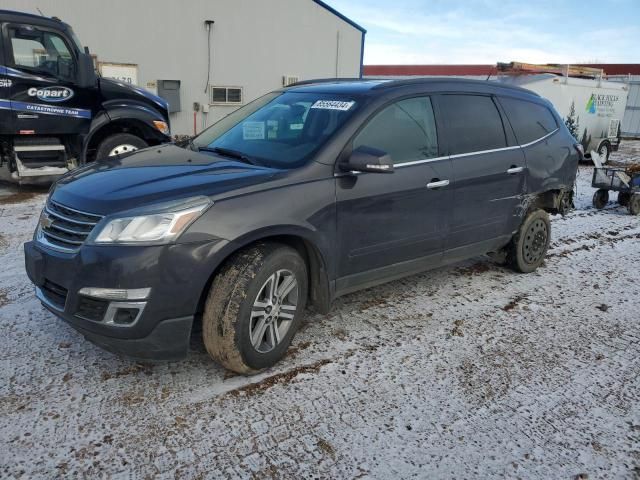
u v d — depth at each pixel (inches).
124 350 107.9
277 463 95.0
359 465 95.6
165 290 104.4
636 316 166.1
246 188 115.3
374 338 142.9
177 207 106.2
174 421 104.9
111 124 334.0
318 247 126.0
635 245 250.5
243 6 636.1
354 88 151.4
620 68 1406.3
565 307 171.0
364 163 124.2
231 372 122.6
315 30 708.7
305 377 122.3
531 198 189.3
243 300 112.0
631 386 125.5
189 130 631.2
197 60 617.6
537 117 197.2
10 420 102.8
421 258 157.2
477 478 93.5
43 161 314.8
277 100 163.5
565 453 101.0
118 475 90.4
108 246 103.6
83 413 106.0
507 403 116.3
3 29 282.8
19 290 163.5
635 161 650.8
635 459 100.0
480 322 156.5
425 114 155.0
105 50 553.6
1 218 252.1
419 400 115.8
